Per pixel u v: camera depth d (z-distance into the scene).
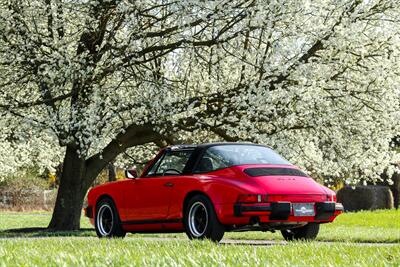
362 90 19.75
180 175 11.91
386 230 17.64
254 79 19.25
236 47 19.28
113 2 19.34
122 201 12.94
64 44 20.09
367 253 8.33
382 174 31.95
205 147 11.96
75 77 19.19
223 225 11.16
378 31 19.77
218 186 11.10
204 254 7.32
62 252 7.96
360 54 19.39
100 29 19.78
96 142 19.09
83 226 25.78
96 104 19.30
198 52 20.36
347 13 19.09
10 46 19.84
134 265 6.39
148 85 19.34
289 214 11.02
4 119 21.30
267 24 18.05
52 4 19.86
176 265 6.28
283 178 11.35
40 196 43.53
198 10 18.70
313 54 19.28
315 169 21.70
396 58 20.08
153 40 19.72
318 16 19.17
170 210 11.90
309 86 18.73
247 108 19.03
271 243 13.03
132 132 20.53
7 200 42.75
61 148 26.91
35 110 22.23
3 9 19.41
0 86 20.41
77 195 21.06
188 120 19.78
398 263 6.50
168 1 19.64
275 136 19.41
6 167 30.88
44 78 19.86
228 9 18.31
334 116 19.44
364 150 21.27
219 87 20.08
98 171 21.30
